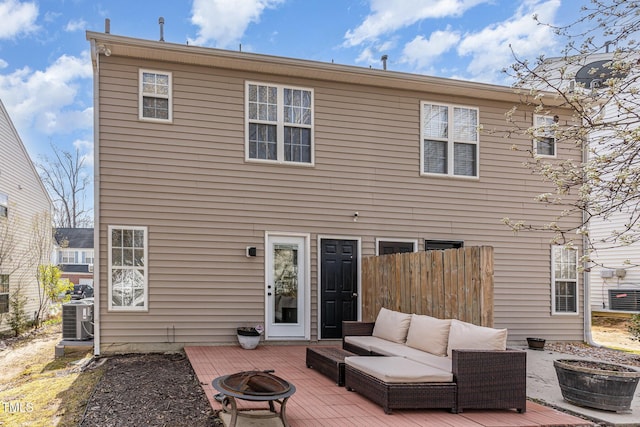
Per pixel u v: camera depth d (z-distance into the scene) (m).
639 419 4.62
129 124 7.50
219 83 8.00
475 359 4.46
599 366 5.17
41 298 13.28
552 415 4.47
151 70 7.66
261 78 8.23
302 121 8.45
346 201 8.60
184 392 5.09
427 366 4.67
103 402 4.75
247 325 7.88
